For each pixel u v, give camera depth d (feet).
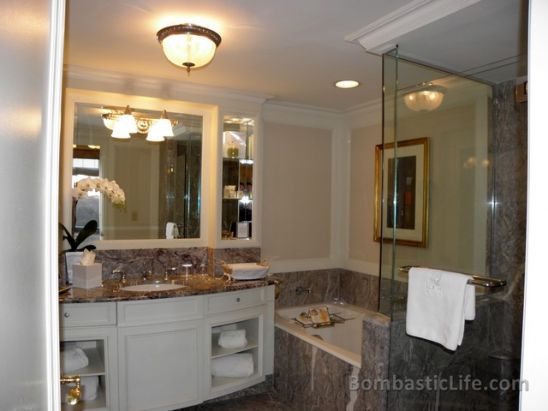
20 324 1.74
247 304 9.57
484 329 7.96
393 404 7.14
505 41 6.51
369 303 11.85
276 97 10.94
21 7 1.72
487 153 8.42
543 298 2.45
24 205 1.80
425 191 7.69
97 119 9.60
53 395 2.05
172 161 10.44
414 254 7.54
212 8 5.85
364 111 12.02
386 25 6.28
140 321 8.18
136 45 7.33
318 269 12.60
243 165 10.82
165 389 8.43
